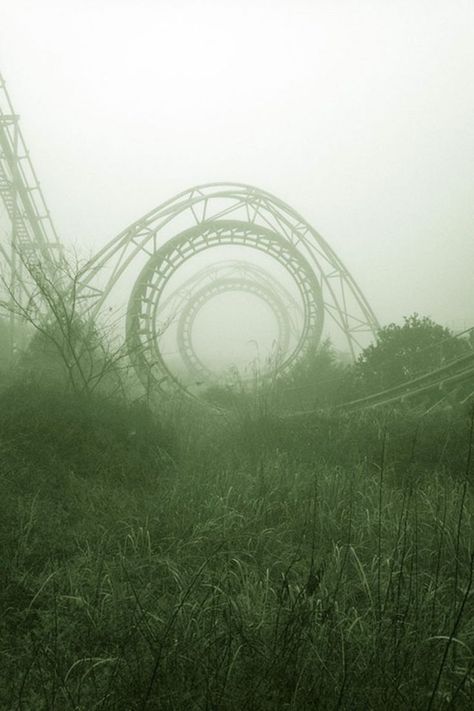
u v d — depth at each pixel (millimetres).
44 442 7547
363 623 3570
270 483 6656
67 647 3436
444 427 9555
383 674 2977
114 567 4555
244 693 2885
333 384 19000
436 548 5000
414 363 17031
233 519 5547
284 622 3574
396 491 6895
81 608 3916
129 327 22328
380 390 16844
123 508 5887
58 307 12164
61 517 5684
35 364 13586
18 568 4480
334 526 5484
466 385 13484
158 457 8031
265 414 10469
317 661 3139
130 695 2918
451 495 6328
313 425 10250
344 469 7613
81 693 3008
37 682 3115
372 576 4383
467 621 3727
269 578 4504
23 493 6059
